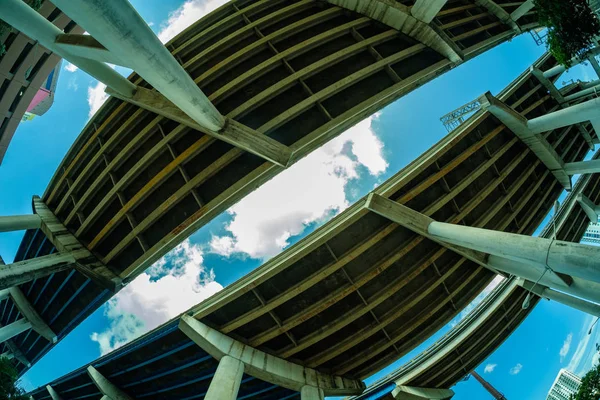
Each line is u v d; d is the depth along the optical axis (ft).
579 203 77.82
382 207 44.57
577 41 33.37
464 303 58.65
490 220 57.47
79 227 51.96
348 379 57.57
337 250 48.34
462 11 66.49
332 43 51.13
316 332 51.72
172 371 61.98
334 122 43.01
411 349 57.88
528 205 65.41
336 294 48.73
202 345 49.39
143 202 47.03
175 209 46.09
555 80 67.87
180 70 26.21
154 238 46.39
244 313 50.65
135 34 20.10
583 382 56.85
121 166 49.01
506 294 78.07
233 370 45.32
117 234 49.11
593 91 61.93
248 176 42.24
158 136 47.37
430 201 50.67
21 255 65.57
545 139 61.11
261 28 53.21
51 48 31.83
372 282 51.65
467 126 53.42
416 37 51.60
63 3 16.93
